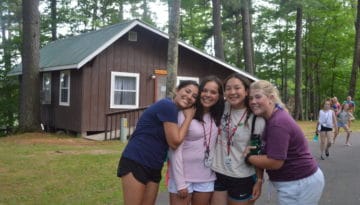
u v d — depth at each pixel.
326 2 31.64
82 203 6.44
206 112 4.00
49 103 19.34
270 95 3.61
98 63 16.89
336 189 7.50
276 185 3.70
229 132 3.91
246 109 3.83
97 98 16.84
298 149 3.55
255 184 3.98
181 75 18.62
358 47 27.75
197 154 3.96
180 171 3.93
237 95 3.77
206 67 19.22
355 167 9.77
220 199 4.07
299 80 29.33
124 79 17.53
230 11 28.09
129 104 17.62
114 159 10.41
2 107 24.20
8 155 10.90
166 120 3.83
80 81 16.64
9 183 7.72
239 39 32.78
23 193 7.02
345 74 37.81
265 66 38.75
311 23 34.84
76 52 17.56
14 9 28.48
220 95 3.94
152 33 18.08
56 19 29.66
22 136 15.66
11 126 23.64
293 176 3.55
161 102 3.90
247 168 3.92
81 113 16.50
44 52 22.03
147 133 3.91
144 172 3.89
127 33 17.55
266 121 3.67
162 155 3.95
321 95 41.25
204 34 33.16
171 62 13.91
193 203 4.08
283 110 3.63
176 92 3.96
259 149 3.70
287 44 36.97
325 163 10.38
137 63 17.81
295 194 3.57
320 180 3.62
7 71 24.45
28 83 17.00
